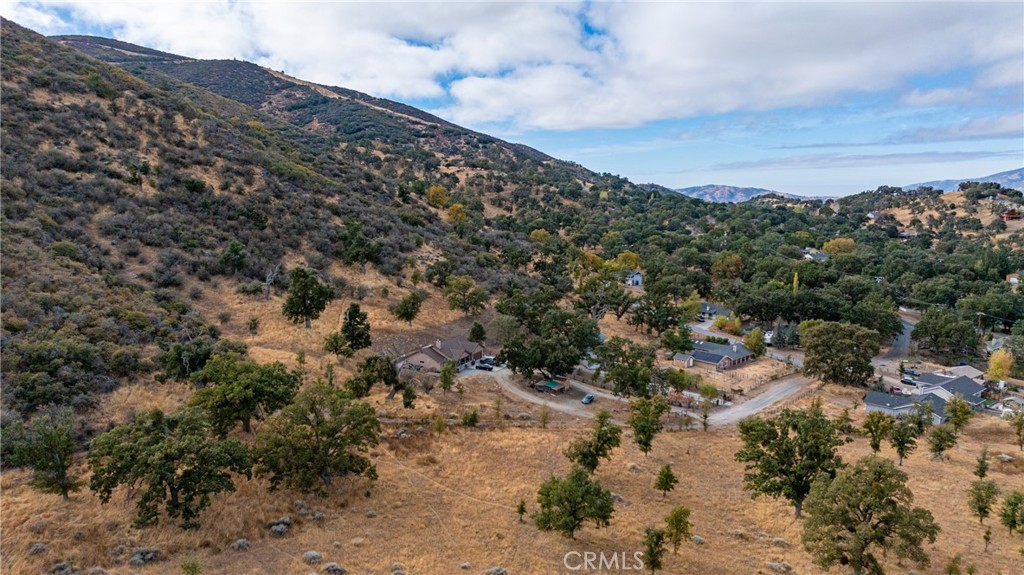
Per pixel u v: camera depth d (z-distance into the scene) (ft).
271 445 141.69
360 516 141.90
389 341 289.74
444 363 263.90
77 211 278.46
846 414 249.96
